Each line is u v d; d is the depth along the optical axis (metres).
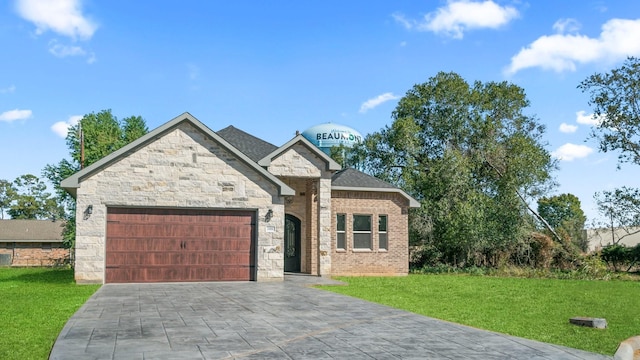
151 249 20.39
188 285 19.48
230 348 8.40
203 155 21.02
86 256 19.73
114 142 44.56
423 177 37.06
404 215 28.41
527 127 42.84
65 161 44.97
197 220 20.98
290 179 27.56
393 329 10.25
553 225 74.12
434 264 34.75
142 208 20.42
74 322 10.77
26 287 18.53
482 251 35.25
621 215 35.91
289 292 16.98
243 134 28.75
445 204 34.97
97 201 19.89
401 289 19.67
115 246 20.06
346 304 13.91
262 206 21.56
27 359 7.80
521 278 28.41
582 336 10.52
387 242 27.94
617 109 35.59
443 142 44.03
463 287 21.17
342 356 7.97
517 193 36.94
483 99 43.75
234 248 21.30
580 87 36.91
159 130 20.41
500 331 10.89
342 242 27.23
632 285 24.25
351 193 27.45
